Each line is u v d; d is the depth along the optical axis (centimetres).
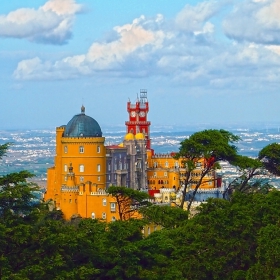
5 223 14125
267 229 16125
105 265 15525
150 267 16175
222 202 18050
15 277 13012
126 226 16862
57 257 13788
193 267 16462
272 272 15488
